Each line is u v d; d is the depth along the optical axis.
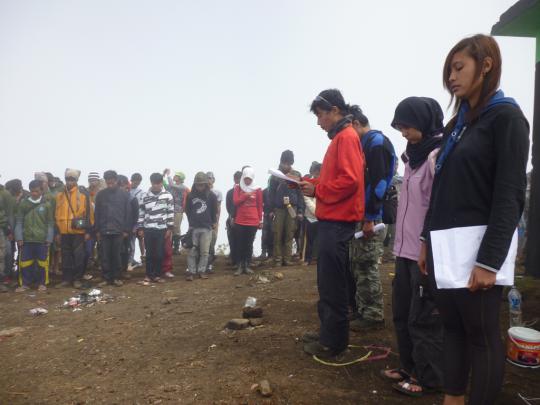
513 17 5.40
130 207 7.96
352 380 2.87
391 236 8.80
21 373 3.47
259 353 3.42
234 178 8.90
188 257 7.79
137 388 2.98
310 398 2.62
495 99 1.80
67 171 7.75
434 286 1.90
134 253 9.59
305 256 8.79
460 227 1.81
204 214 7.71
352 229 3.16
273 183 8.50
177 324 4.54
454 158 1.85
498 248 1.66
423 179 2.64
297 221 8.45
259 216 7.76
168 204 7.84
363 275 3.84
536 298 4.32
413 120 2.61
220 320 4.52
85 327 4.78
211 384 2.91
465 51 1.83
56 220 7.75
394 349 3.37
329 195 3.07
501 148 1.71
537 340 2.93
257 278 6.91
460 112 1.97
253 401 2.62
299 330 3.93
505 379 2.76
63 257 7.76
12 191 8.45
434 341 2.63
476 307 1.76
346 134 3.11
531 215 5.48
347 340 3.24
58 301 6.50
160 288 7.02
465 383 1.93
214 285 6.83
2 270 7.76
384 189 3.47
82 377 3.29
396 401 2.57
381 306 3.83
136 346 3.92
